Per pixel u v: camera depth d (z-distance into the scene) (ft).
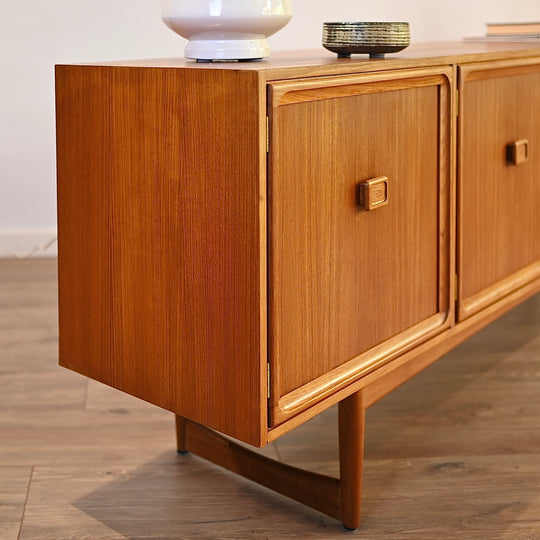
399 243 4.43
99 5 9.75
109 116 3.97
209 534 4.46
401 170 4.35
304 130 3.69
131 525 4.54
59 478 5.04
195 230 3.75
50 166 10.11
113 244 4.12
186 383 3.96
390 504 4.72
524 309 8.09
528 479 4.97
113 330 4.23
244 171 3.51
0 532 4.46
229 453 5.03
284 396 3.83
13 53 9.72
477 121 4.95
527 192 5.64
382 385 4.55
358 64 3.90
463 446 5.39
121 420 5.86
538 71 5.53
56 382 6.53
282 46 10.21
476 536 4.40
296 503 4.76
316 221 3.85
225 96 3.50
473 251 5.10
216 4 3.95
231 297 3.68
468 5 10.39
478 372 6.61
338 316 4.09
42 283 9.15
